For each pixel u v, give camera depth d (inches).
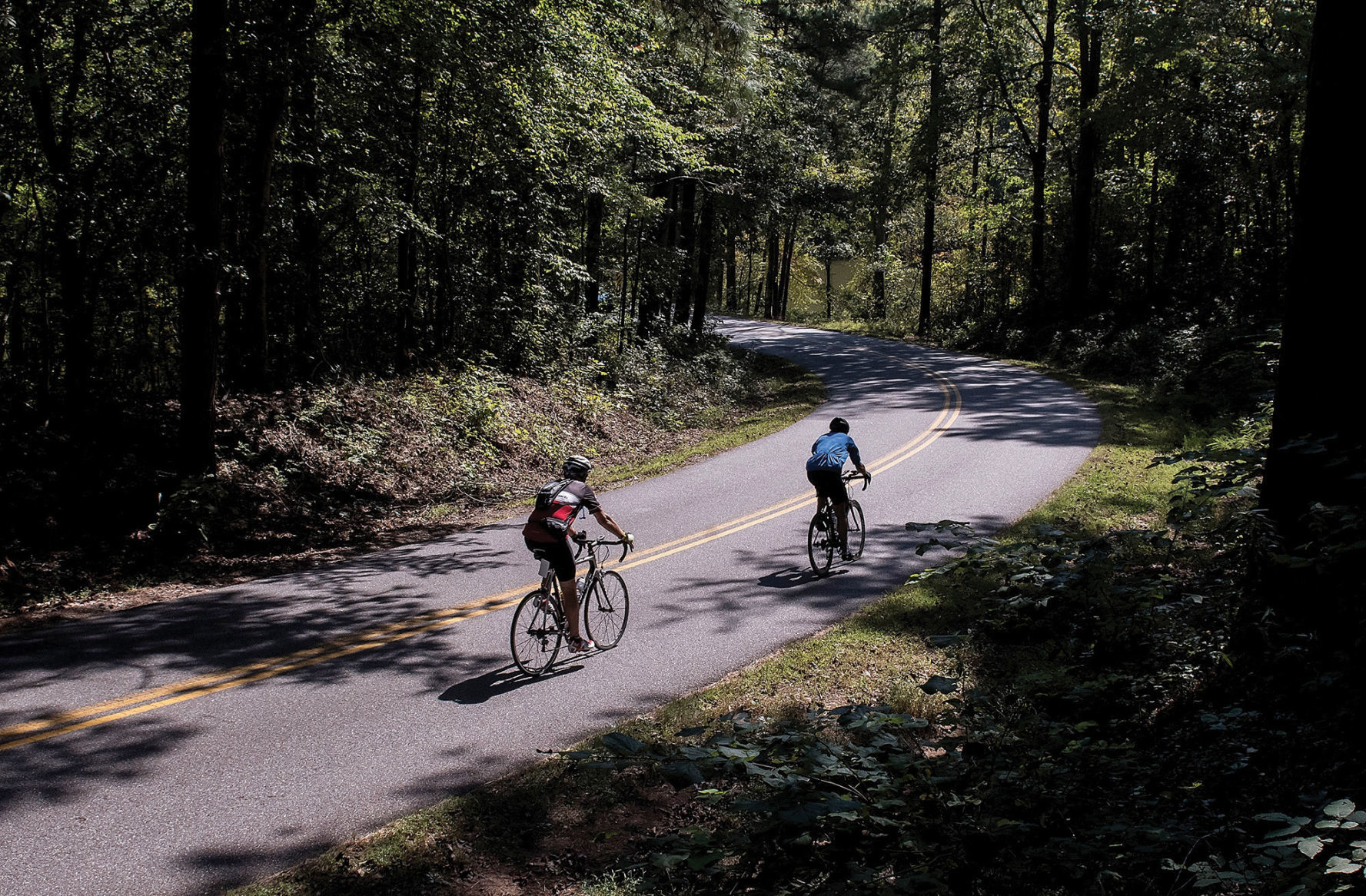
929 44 1563.7
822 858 135.2
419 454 642.2
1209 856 153.5
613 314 1170.6
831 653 314.8
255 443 558.3
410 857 196.1
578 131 809.5
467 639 336.2
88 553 423.2
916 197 1787.6
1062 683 216.5
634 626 353.7
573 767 237.0
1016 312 1515.7
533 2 667.4
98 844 197.6
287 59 546.9
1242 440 464.8
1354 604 204.5
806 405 1002.1
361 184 701.3
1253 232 1101.1
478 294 850.1
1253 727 198.4
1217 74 1010.1
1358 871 119.3
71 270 505.4
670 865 126.0
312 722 263.1
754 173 1290.6
